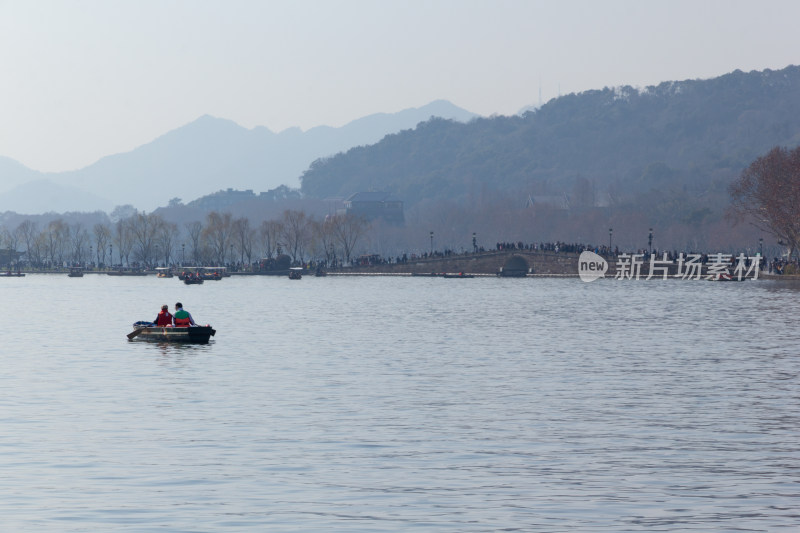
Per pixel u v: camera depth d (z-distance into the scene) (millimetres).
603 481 40781
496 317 131375
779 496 38531
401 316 135000
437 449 46406
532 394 62406
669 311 140125
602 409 56906
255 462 43688
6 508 36500
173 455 44875
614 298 176000
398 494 38750
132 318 134500
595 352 86500
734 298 172625
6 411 55781
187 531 33938
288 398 60656
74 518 35312
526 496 38562
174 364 77688
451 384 66625
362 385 66188
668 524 34969
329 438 48719
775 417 54438
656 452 45906
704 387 65312
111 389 64125
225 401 59469
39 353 85750
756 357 82312
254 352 86750
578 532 34062
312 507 36875
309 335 104750
